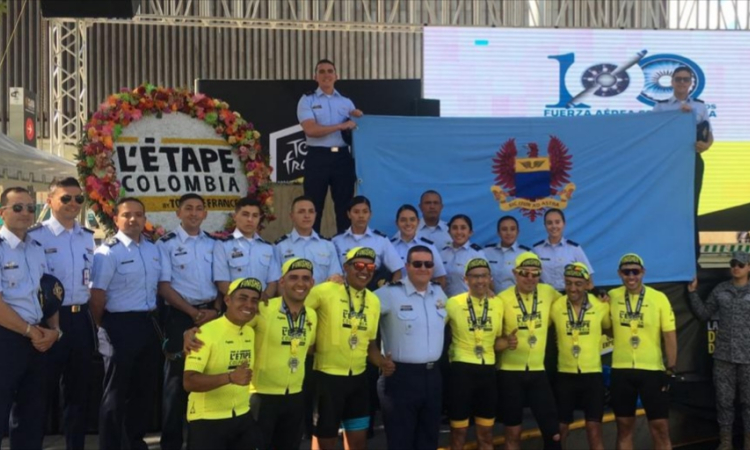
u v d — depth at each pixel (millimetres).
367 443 6734
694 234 7648
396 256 6621
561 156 7523
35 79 17766
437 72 14102
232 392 5074
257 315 5422
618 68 14195
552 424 6254
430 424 5988
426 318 5973
